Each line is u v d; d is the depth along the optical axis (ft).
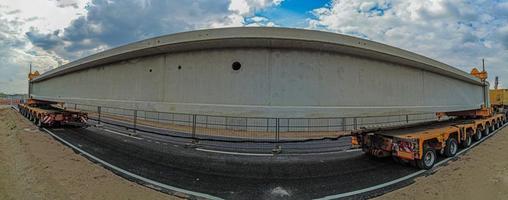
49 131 49.60
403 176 24.23
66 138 41.73
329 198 19.07
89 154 30.83
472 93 124.06
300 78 56.59
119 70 82.89
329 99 58.59
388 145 28.17
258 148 36.52
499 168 26.63
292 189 20.71
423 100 84.53
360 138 31.78
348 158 30.94
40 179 22.09
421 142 26.03
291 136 49.42
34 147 34.27
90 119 69.15
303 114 55.36
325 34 54.54
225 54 58.39
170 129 54.08
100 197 18.53
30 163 26.94
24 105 88.79
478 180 22.91
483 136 50.29
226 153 32.81
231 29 53.47
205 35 55.21
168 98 65.00
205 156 30.89
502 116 71.10
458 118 53.16
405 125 35.24
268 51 56.54
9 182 22.52
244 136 48.21
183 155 31.12
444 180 23.04
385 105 69.41
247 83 56.44
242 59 57.11
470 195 19.70
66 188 20.11
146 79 71.36
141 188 20.36
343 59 61.46
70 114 54.95
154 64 69.46
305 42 54.13
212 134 49.21
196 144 38.22
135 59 76.02
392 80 72.54
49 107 74.90
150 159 28.94
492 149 36.99
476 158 31.35
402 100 75.20
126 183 21.35
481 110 51.93
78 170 24.48
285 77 56.13
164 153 31.89
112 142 38.47
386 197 19.31
